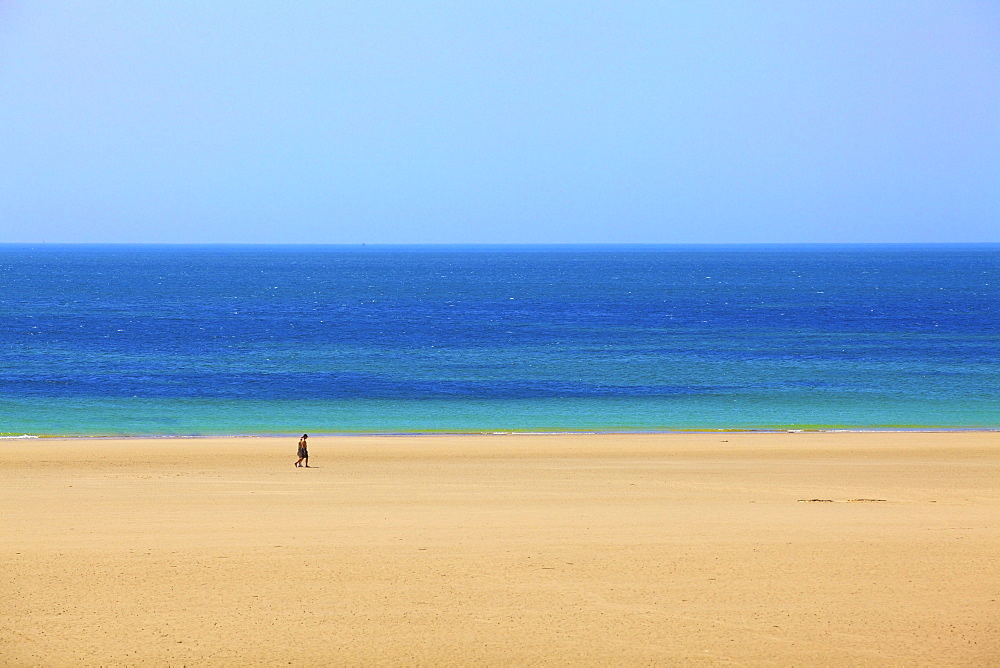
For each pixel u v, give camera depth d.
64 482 110.75
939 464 129.75
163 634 54.44
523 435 159.50
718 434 161.25
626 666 50.66
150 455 134.88
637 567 67.31
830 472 122.81
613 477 118.19
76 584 62.81
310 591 61.88
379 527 80.88
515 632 55.19
